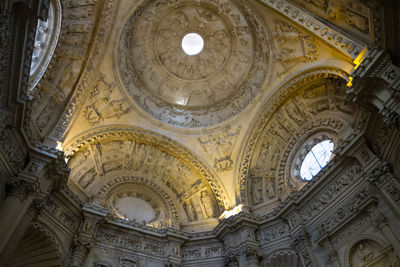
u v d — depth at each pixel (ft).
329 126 63.41
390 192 44.75
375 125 47.93
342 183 54.65
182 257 66.44
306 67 62.34
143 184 75.05
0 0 27.76
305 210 59.93
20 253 51.44
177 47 78.07
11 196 42.52
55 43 53.67
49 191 50.42
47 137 55.42
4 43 31.60
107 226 62.49
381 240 45.50
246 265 59.72
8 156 43.47
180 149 73.82
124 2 60.54
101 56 62.64
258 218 65.72
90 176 69.10
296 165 68.69
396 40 39.22
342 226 51.29
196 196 77.51
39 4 33.14
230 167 74.18
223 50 77.10
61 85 58.44
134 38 70.69
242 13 68.95
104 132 67.10
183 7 72.64
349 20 48.67
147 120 72.13
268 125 72.64
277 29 63.10
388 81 40.09
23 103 40.27
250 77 73.77
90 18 57.31
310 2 52.34
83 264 55.26
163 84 77.36
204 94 78.59
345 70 52.75
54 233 52.60
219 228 67.72
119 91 68.13
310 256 53.98
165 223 71.97
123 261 60.03
